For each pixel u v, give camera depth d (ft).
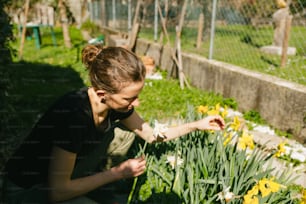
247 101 17.42
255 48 28.27
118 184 9.24
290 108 14.55
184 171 8.39
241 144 7.85
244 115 16.55
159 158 9.94
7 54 12.49
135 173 6.11
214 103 18.31
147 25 33.60
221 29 28.35
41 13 49.62
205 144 9.32
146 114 16.83
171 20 31.68
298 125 14.16
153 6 31.99
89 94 5.90
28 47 38.42
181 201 7.92
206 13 29.25
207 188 8.12
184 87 22.03
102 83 5.41
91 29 55.11
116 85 5.30
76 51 36.06
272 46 27.91
